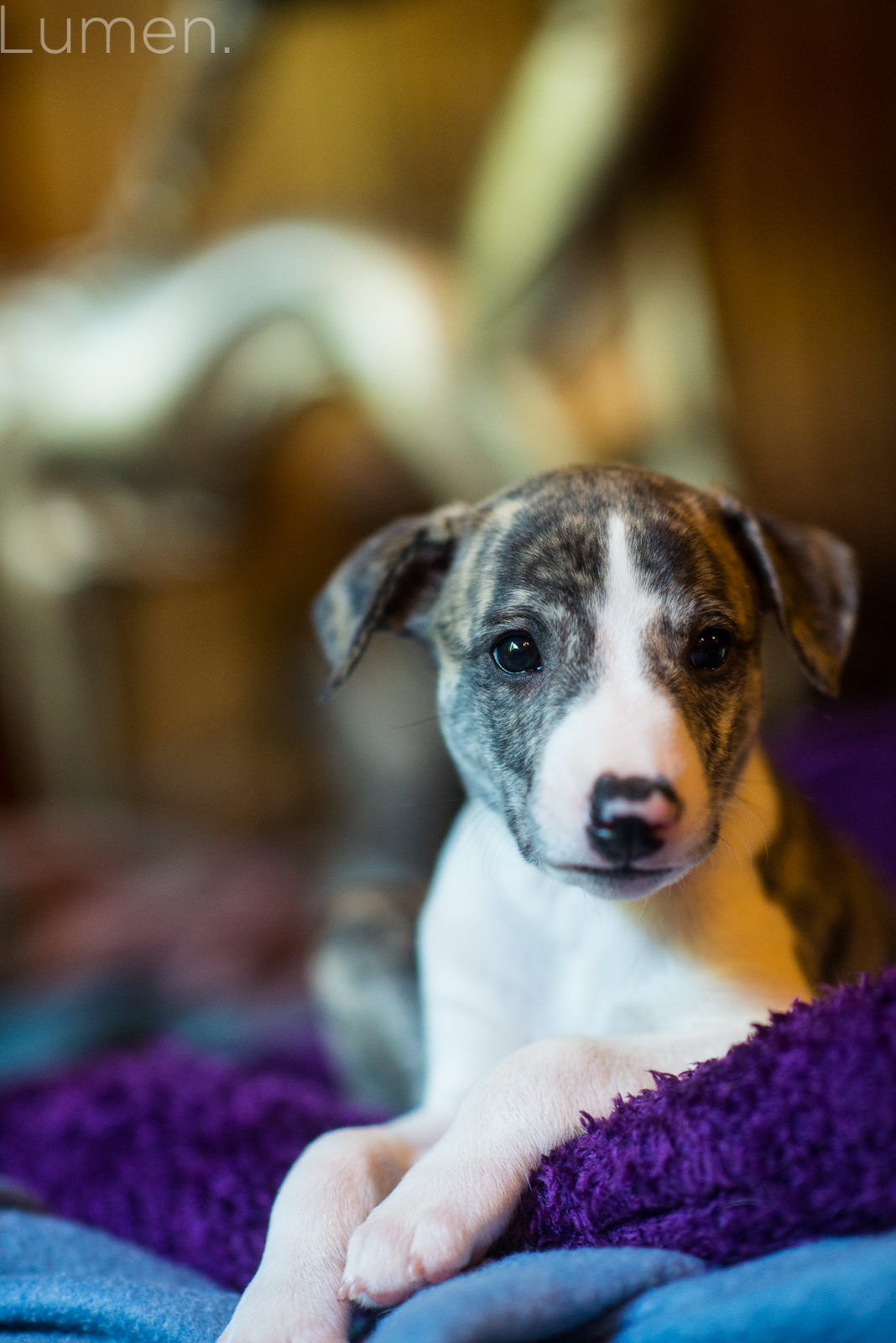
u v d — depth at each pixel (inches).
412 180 48.0
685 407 34.2
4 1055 25.7
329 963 21.8
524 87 28.2
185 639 46.9
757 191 54.2
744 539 16.8
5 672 41.6
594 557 15.5
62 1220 15.3
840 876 17.8
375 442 43.6
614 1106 13.3
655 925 15.8
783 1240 12.1
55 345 32.9
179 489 34.3
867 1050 12.0
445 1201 12.9
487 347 28.5
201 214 35.6
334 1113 16.7
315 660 46.4
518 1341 11.3
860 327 56.2
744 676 16.0
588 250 30.5
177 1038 24.6
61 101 46.0
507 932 16.5
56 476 34.3
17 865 33.4
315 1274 12.9
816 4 53.9
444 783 37.6
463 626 16.4
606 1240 12.9
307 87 47.1
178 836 38.9
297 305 29.7
